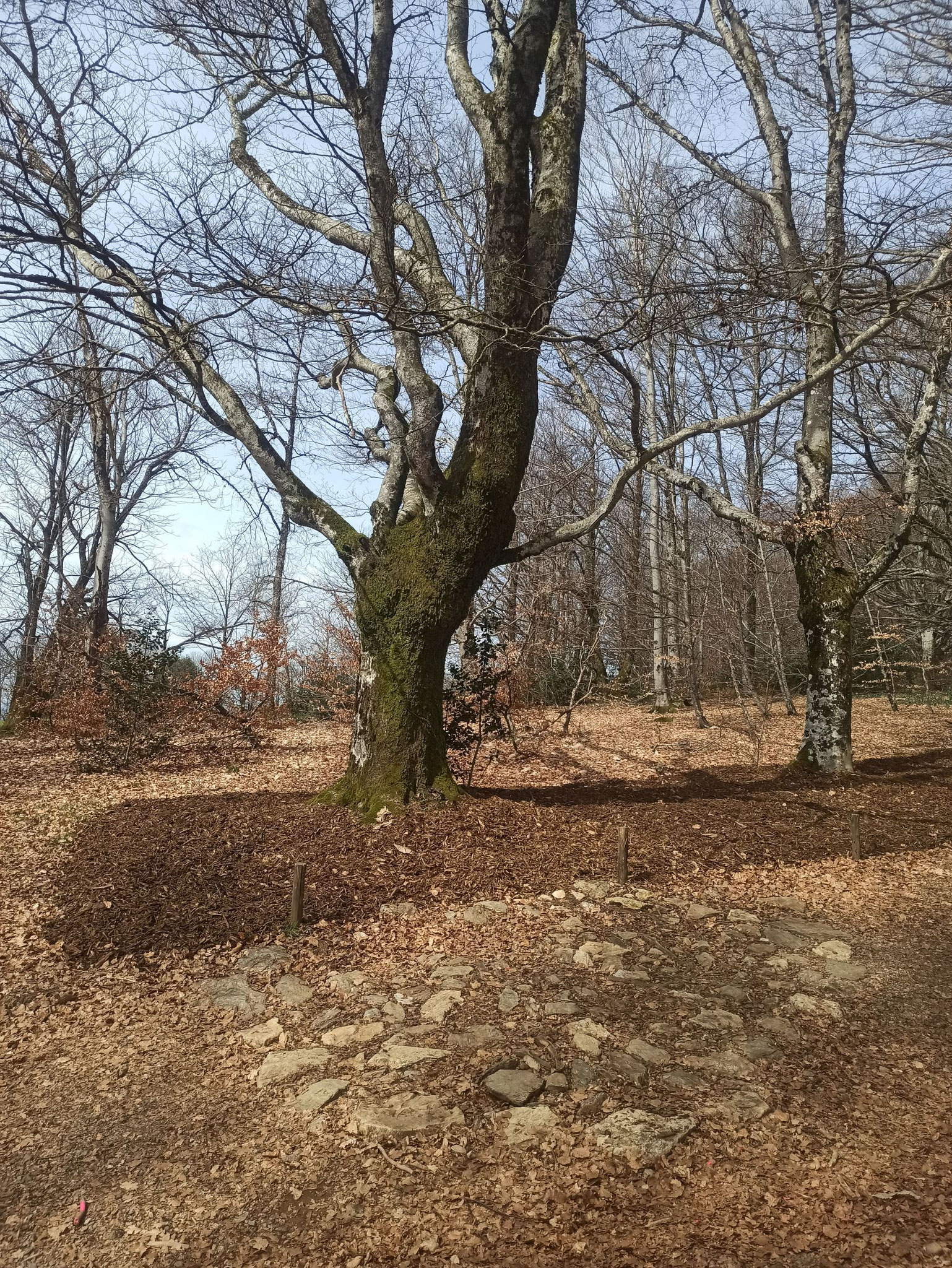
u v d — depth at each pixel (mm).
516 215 7148
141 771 11203
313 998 4605
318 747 13383
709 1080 3760
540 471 17922
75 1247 2904
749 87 10961
